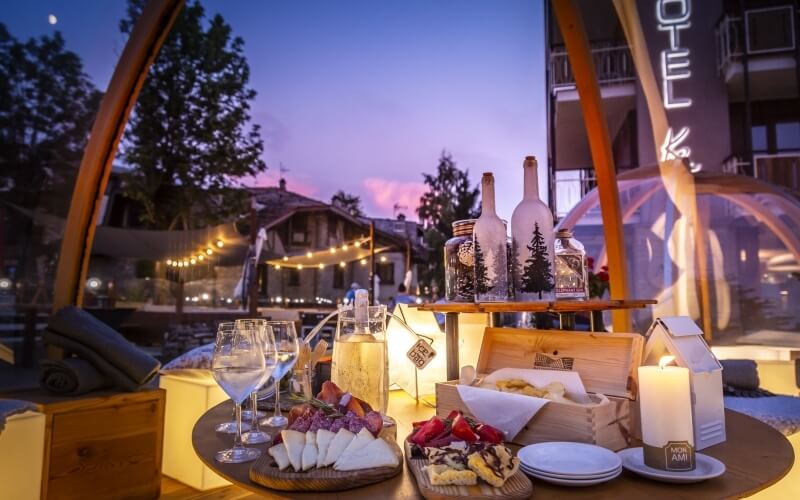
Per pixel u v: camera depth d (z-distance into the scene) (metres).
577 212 7.03
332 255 12.13
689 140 7.82
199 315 9.89
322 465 0.75
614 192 3.37
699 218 7.25
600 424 0.87
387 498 0.68
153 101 12.73
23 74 9.61
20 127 9.55
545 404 0.91
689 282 6.91
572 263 1.22
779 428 2.15
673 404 0.76
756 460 0.85
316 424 0.86
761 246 7.20
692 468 0.75
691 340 0.98
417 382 1.46
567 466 0.76
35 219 8.66
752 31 7.95
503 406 0.95
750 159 7.68
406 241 15.26
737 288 7.11
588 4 9.37
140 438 2.47
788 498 1.92
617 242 3.40
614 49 8.95
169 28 2.96
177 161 13.03
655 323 1.01
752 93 8.27
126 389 2.45
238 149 13.70
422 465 0.77
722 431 0.97
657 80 7.99
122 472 2.39
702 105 7.86
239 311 10.25
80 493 2.23
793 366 3.24
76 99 10.06
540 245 1.09
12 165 9.42
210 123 13.09
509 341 1.19
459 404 1.03
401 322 1.45
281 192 19.09
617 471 0.73
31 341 6.42
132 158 12.31
